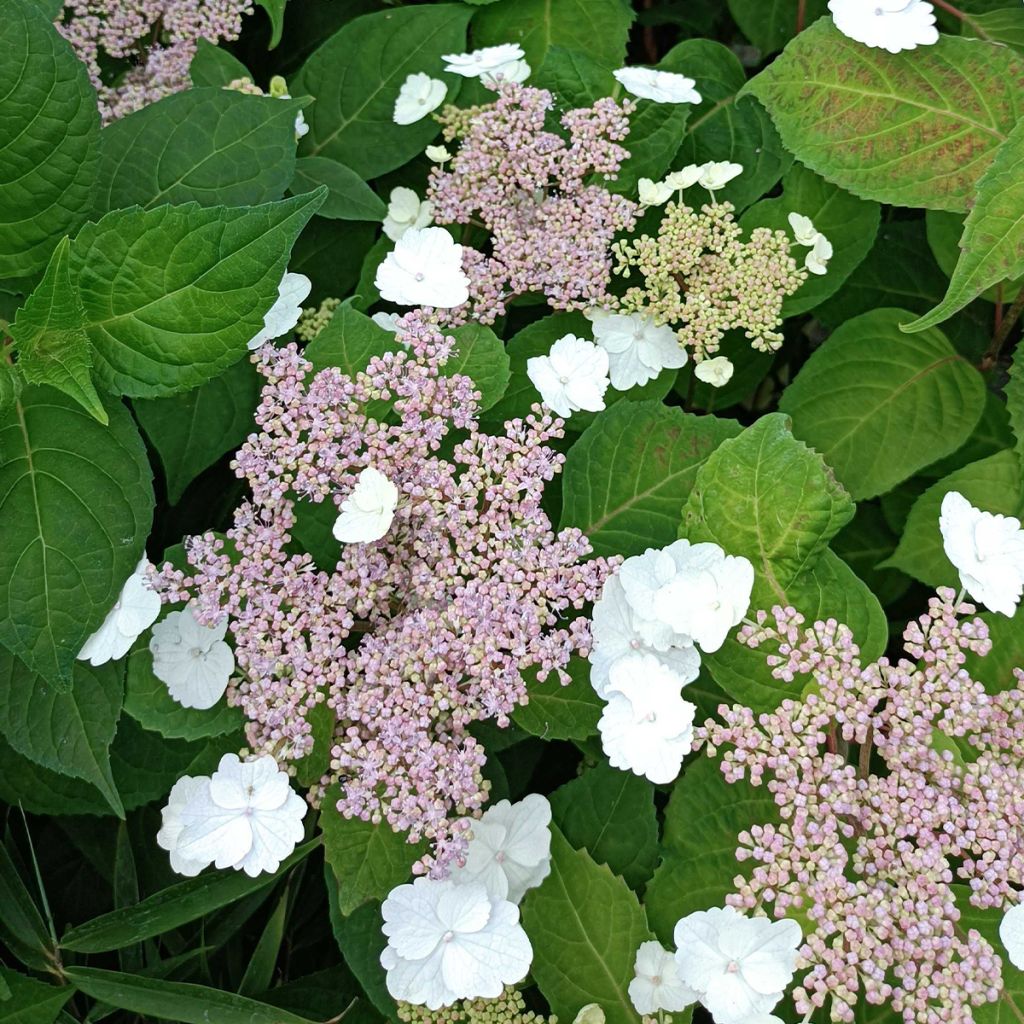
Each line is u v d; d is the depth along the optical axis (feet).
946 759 1.21
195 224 1.24
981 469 1.42
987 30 1.56
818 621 1.25
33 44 1.27
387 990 1.28
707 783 1.29
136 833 1.50
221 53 1.58
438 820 1.22
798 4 1.67
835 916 1.17
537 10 1.63
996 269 1.33
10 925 1.34
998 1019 1.21
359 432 1.30
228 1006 1.27
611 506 1.38
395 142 1.60
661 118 1.54
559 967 1.26
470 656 1.23
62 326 1.25
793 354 1.76
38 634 1.24
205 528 1.55
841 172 1.49
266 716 1.25
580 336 1.49
